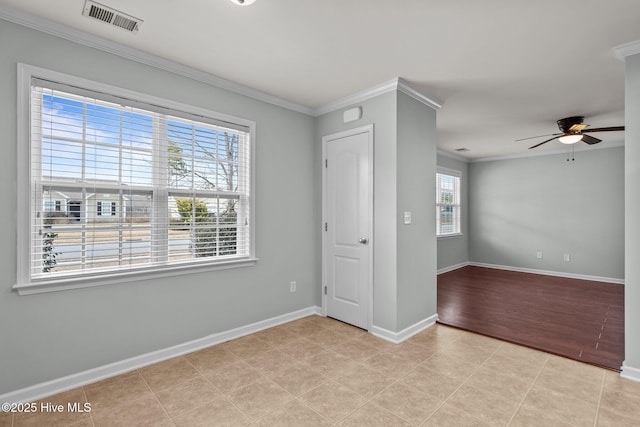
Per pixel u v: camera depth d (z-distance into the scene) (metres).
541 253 6.17
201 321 2.80
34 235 2.06
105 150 2.31
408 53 2.44
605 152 5.51
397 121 2.95
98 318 2.28
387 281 3.02
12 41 1.95
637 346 2.26
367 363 2.54
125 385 2.21
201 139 2.82
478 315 3.71
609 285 5.24
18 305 1.99
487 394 2.12
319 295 3.73
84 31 2.14
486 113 3.87
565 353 2.70
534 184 6.25
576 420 1.85
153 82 2.51
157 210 2.56
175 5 1.87
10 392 1.96
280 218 3.41
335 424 1.83
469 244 7.11
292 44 2.31
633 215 2.26
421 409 1.96
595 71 2.74
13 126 1.96
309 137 3.71
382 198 3.06
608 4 1.84
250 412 1.93
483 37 2.21
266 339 3.01
